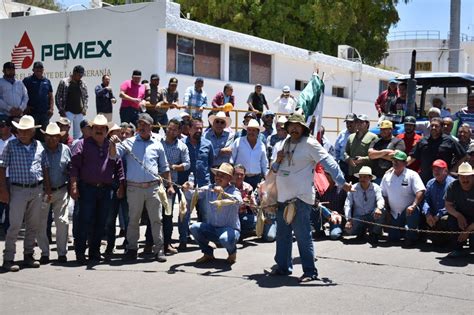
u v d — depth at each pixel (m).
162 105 13.55
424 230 9.86
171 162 9.28
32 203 8.16
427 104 13.64
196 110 14.41
